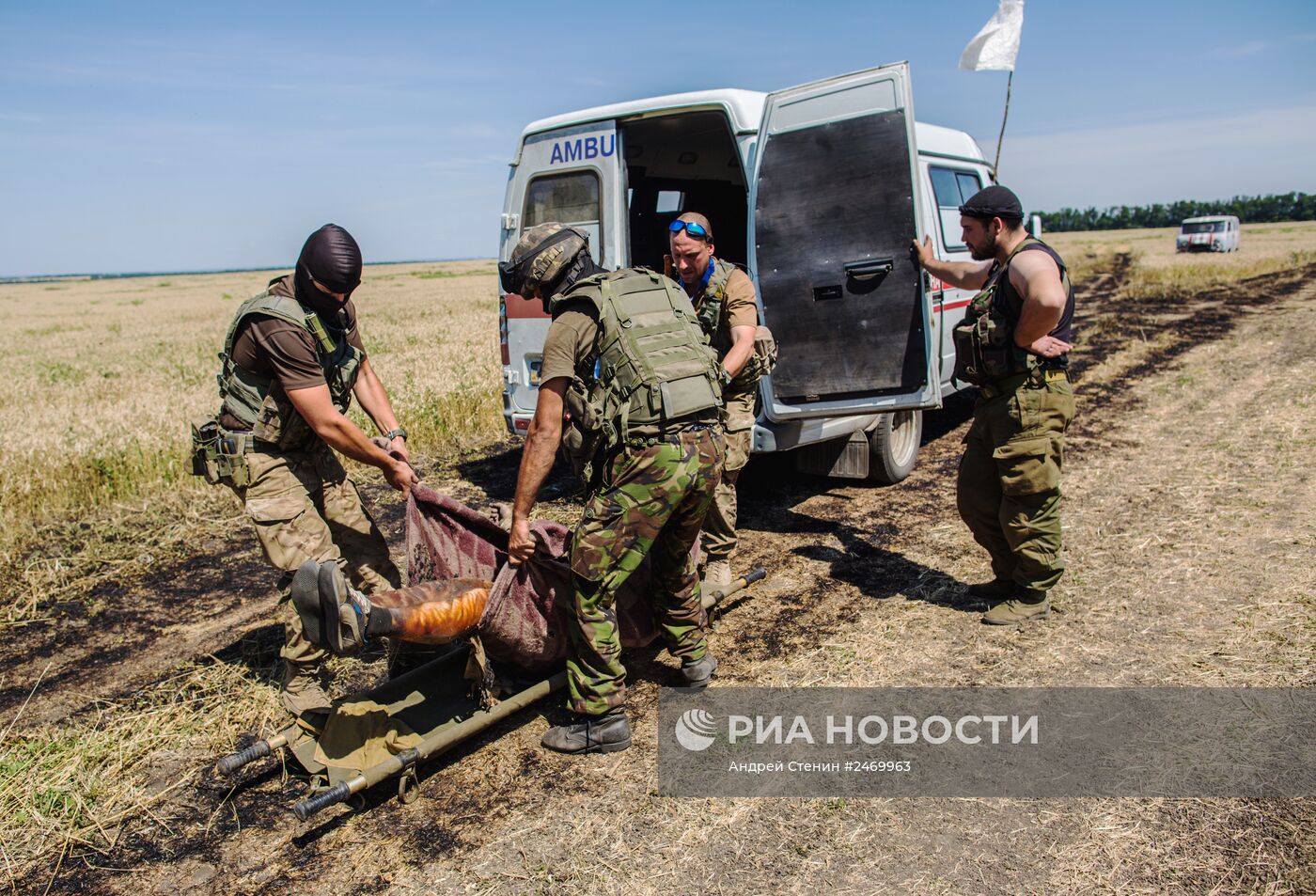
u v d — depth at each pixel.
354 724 2.91
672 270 4.53
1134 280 21.28
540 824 2.68
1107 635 3.64
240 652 4.03
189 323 29.45
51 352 19.83
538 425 2.80
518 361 5.92
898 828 2.57
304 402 2.85
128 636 4.27
